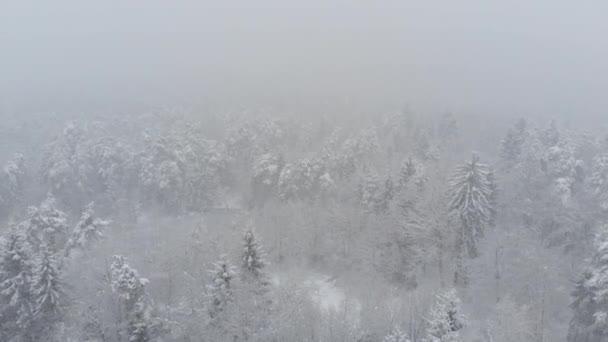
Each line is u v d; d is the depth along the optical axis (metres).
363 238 53.94
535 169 60.41
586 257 48.22
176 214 70.81
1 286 37.50
